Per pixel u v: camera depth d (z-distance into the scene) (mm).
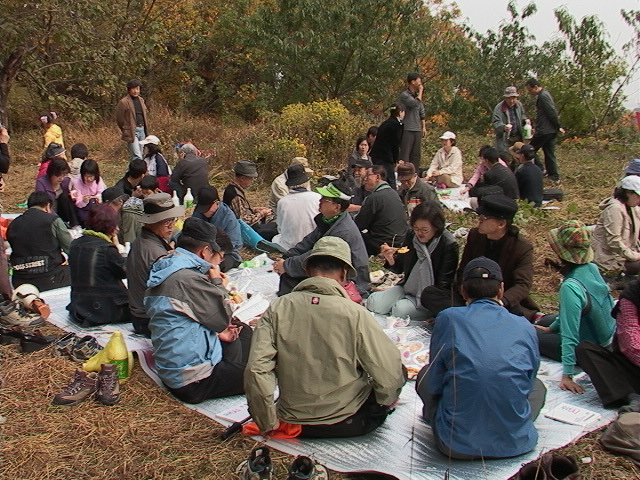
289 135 13625
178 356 4293
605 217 6520
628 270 6422
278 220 7512
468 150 16250
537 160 12250
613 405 4203
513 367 3465
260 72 22766
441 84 21469
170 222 5172
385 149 10578
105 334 5367
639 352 4062
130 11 19094
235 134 14461
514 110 12234
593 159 14672
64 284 6438
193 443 3941
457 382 3486
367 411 3918
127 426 4117
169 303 4270
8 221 7867
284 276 5934
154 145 9930
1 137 9273
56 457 3811
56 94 17234
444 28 22172
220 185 12602
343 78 19750
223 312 4359
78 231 8070
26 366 4863
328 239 3945
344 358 3697
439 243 5445
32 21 16031
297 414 3785
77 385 4453
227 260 6930
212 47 23750
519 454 3648
